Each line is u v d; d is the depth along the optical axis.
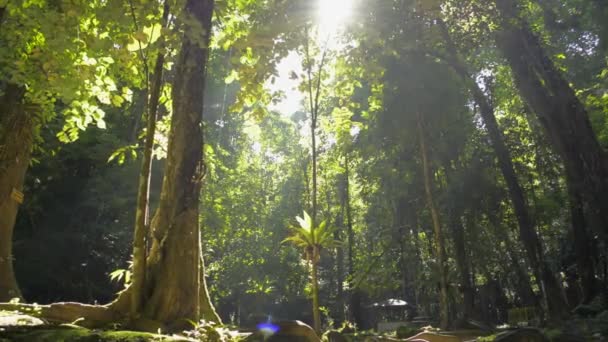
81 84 8.55
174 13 7.07
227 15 10.96
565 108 13.23
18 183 13.42
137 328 6.86
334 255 38.53
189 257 7.56
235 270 31.64
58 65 7.98
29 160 14.14
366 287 22.97
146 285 7.36
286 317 37.81
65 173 24.08
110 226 24.02
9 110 13.36
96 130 22.66
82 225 23.81
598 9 14.88
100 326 7.16
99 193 22.92
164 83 9.90
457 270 20.00
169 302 7.23
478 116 24.16
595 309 14.23
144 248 7.22
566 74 22.11
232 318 36.44
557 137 13.38
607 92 20.61
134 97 22.86
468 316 19.03
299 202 36.72
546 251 26.58
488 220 22.86
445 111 19.61
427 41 14.36
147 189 7.22
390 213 25.48
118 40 7.00
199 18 8.30
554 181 27.17
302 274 34.03
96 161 23.92
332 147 26.50
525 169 25.94
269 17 10.80
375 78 14.30
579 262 16.75
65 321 7.30
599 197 12.53
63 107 19.69
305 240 13.27
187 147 7.95
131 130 24.19
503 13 14.23
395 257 23.50
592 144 12.88
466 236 21.75
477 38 16.02
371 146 22.02
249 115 10.67
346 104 15.60
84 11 7.51
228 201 28.36
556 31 18.09
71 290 24.44
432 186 18.53
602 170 12.61
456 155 21.11
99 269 24.89
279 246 33.72
